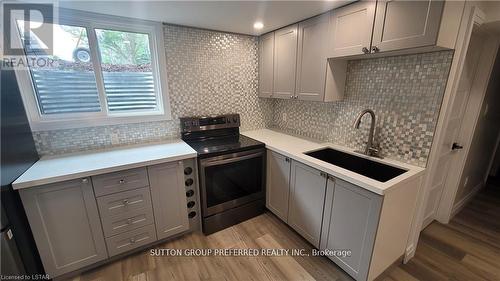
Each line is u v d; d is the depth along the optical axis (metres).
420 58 1.55
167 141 2.36
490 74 2.01
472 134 2.11
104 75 2.04
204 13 1.87
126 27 2.01
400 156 1.77
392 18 1.39
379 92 1.85
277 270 1.78
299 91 2.22
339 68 1.99
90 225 1.67
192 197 2.14
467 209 2.60
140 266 1.83
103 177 1.65
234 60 2.61
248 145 2.25
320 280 1.69
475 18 1.45
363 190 1.43
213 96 2.57
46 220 1.51
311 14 1.90
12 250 1.29
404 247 1.77
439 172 2.08
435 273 1.74
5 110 1.38
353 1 1.60
